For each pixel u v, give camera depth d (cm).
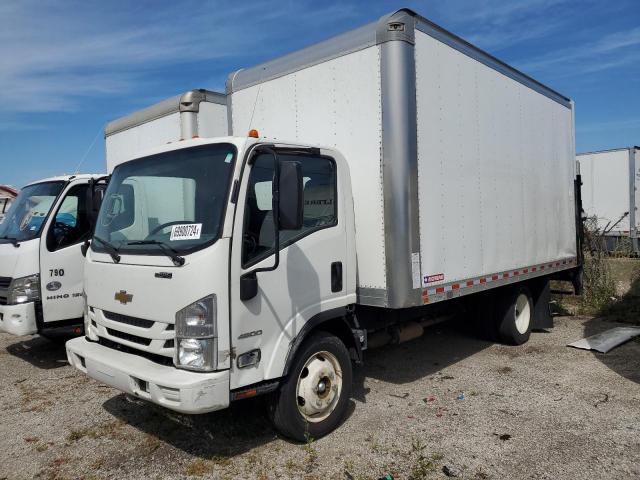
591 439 426
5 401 536
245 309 366
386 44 459
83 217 650
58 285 620
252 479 373
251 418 475
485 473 375
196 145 406
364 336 484
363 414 487
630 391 534
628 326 836
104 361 387
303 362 416
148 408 505
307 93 523
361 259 482
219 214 362
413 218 466
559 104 798
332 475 376
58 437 448
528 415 479
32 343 775
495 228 614
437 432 445
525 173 690
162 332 363
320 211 437
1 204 984
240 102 599
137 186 430
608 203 1870
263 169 394
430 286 493
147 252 384
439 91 512
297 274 408
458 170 541
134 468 393
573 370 610
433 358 677
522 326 751
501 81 630
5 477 384
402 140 458
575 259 856
